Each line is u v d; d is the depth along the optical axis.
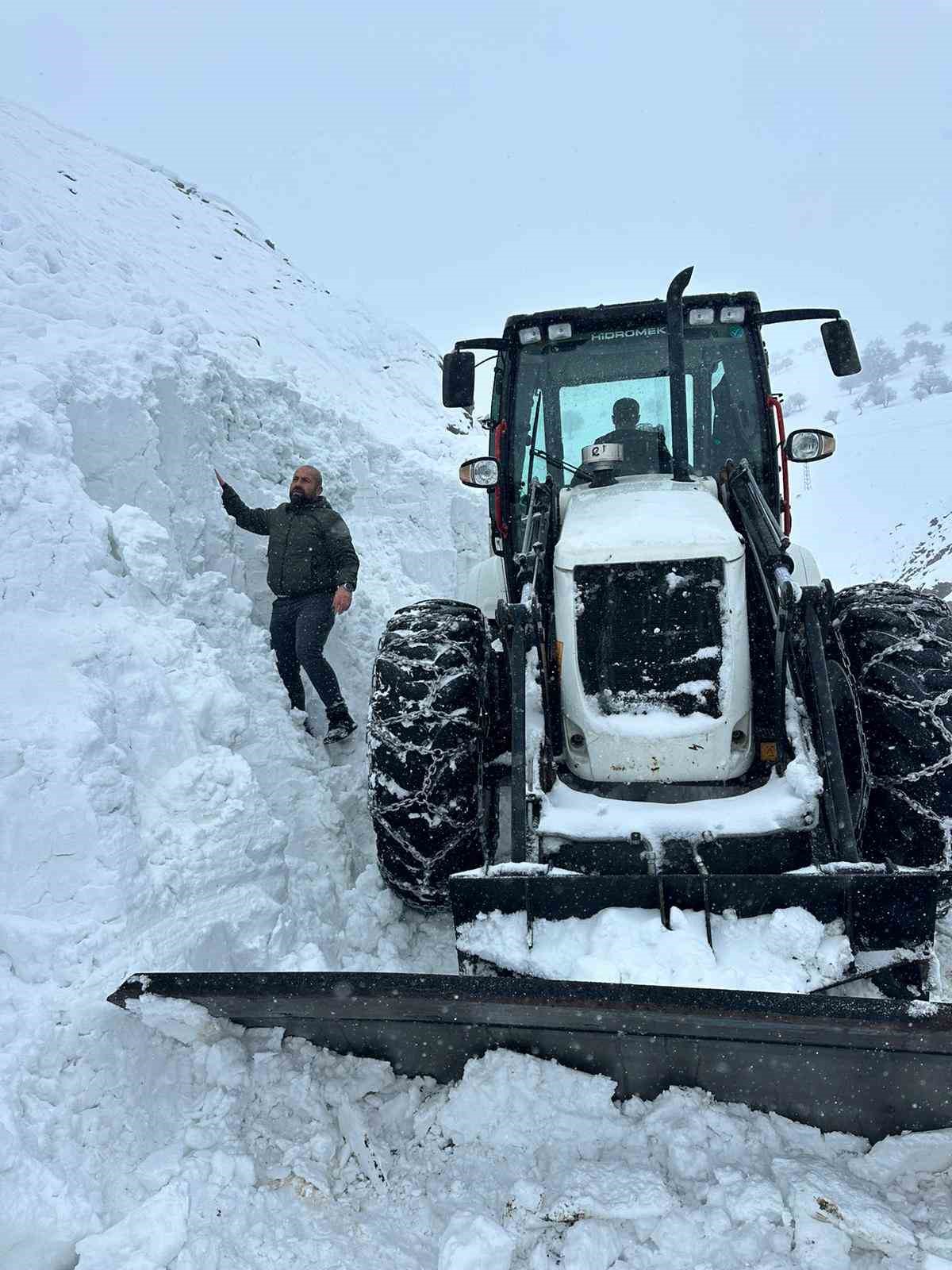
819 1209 1.80
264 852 2.98
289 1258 1.85
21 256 5.27
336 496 5.96
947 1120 1.96
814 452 3.48
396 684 2.88
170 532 4.14
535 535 3.02
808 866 2.43
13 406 3.55
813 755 2.53
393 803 2.81
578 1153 2.03
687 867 2.45
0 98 11.12
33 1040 2.14
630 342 3.75
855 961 2.19
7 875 2.44
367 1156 2.08
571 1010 1.94
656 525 2.85
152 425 4.13
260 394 5.65
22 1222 1.83
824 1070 1.97
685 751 2.67
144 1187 1.98
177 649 3.37
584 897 2.30
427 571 6.70
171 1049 2.26
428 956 3.07
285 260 11.84
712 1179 1.94
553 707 2.88
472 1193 1.99
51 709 2.76
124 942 2.45
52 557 3.21
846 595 3.16
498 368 3.95
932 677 2.63
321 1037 2.25
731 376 3.68
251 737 3.66
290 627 4.48
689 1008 1.88
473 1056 2.19
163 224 9.80
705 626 2.72
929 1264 1.68
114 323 4.89
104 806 2.62
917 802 2.59
